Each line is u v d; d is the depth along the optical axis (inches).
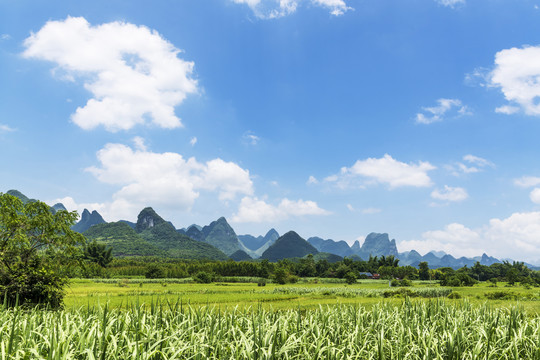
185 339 273.0
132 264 7160.4
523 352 320.2
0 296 809.5
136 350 204.8
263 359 236.5
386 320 362.0
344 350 276.1
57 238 1109.7
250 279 5487.2
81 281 4106.8
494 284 5251.0
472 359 279.6
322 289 2913.4
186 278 5625.0
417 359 280.7
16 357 202.5
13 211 1034.7
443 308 427.2
